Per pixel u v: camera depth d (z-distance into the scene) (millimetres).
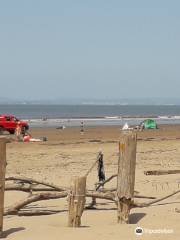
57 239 16547
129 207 19516
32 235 17312
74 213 18875
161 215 20859
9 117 84250
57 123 126250
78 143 61469
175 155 49031
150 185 30281
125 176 19359
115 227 18281
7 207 21984
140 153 50219
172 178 33188
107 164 42188
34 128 100812
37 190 23734
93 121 145500
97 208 23859
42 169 39094
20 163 42812
